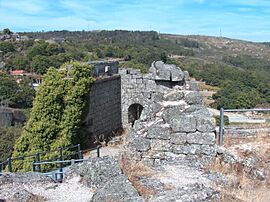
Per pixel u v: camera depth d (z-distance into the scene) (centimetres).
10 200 671
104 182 687
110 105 2005
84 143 1692
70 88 1584
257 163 725
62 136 1555
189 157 775
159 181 680
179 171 736
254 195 619
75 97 1588
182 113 814
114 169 737
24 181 782
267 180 692
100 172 735
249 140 814
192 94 859
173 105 844
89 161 784
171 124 789
